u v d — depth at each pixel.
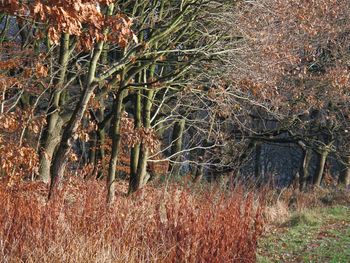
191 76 17.34
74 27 7.46
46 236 7.15
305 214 15.92
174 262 7.76
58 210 7.66
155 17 16.89
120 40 8.59
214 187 10.59
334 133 25.73
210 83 17.00
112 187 14.79
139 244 7.81
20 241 7.05
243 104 20.28
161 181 20.30
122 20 8.55
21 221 7.32
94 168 15.70
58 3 7.18
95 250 7.04
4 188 8.01
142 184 17.19
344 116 24.73
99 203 8.11
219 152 24.42
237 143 25.47
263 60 16.00
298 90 20.09
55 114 15.92
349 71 21.19
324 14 18.03
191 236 7.98
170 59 16.97
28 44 15.62
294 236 13.51
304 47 18.20
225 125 23.66
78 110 12.36
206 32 16.25
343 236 13.89
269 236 13.17
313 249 12.29
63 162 11.93
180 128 23.92
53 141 15.87
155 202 8.82
